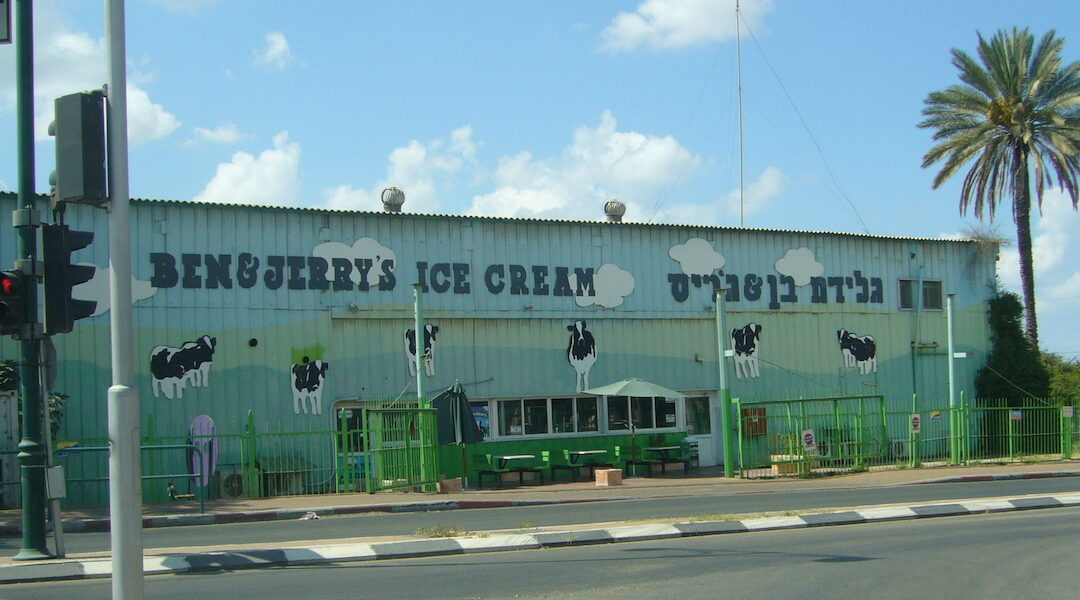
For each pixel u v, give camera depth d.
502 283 26.73
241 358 23.52
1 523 15.53
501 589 9.48
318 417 24.16
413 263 25.73
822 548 12.28
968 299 34.38
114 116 6.35
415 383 25.34
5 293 10.08
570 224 27.86
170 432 22.58
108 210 6.34
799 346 30.94
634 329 28.42
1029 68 34.59
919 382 32.97
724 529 13.92
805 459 25.73
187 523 16.42
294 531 14.59
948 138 35.97
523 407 26.81
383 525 15.47
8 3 10.98
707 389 29.34
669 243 29.28
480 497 20.25
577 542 12.68
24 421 10.95
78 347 21.92
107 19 6.42
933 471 26.75
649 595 9.21
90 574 10.13
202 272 23.36
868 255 32.69
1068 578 10.18
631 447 27.69
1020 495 20.11
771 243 30.95
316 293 24.52
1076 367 47.03
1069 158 33.50
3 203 21.61
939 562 11.16
